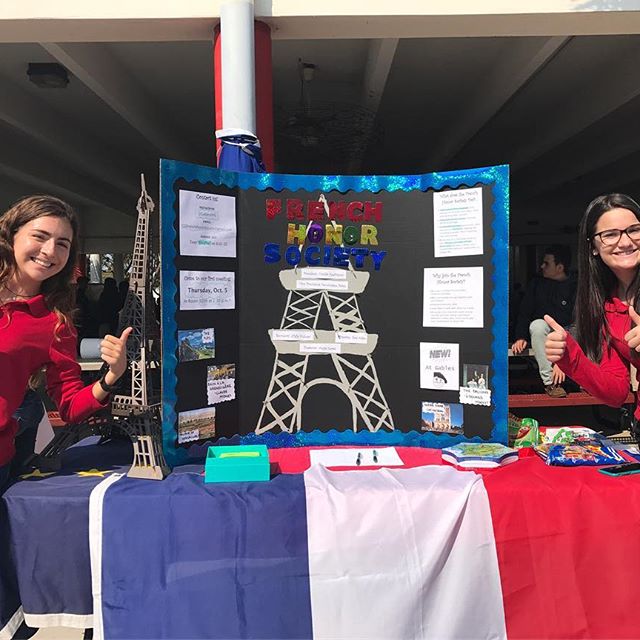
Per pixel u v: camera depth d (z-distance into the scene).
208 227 2.01
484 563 1.61
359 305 2.14
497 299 2.03
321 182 2.13
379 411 2.15
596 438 2.14
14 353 1.66
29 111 6.01
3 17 3.02
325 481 1.72
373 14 3.08
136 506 1.61
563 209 12.66
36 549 1.62
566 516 1.62
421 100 6.39
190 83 5.76
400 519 1.61
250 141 2.49
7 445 1.68
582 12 3.11
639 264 1.87
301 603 1.58
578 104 6.16
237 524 1.59
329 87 5.88
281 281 2.13
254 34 3.11
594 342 2.05
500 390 2.03
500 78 5.19
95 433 2.20
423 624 1.60
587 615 1.60
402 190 2.13
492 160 9.37
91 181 9.62
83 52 4.45
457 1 3.10
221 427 2.06
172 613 1.57
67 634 2.22
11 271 1.74
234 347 2.10
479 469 1.82
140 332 1.80
